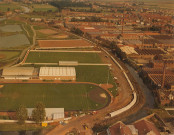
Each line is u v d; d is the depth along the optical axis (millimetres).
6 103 150000
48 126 128500
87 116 140875
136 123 127188
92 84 186250
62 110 141750
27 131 123125
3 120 130250
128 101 163625
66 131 125062
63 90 173000
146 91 186500
